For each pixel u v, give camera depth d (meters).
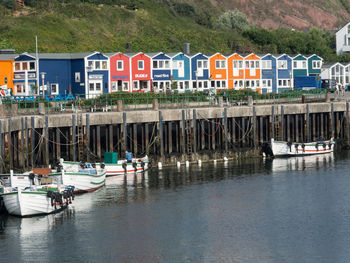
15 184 74.12
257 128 113.38
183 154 104.12
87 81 139.00
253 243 62.38
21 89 140.00
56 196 71.56
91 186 82.38
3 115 84.31
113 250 60.66
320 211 73.06
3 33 177.88
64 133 96.31
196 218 70.44
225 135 108.44
